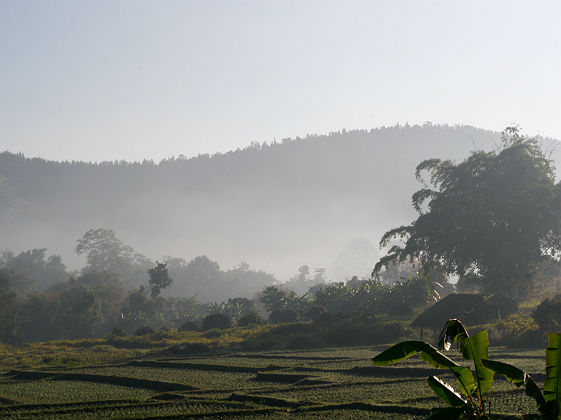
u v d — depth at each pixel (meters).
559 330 41.97
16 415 19.44
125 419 17.41
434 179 81.50
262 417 17.66
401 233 80.62
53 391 26.38
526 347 41.12
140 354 49.00
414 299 70.31
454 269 75.88
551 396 9.63
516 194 72.94
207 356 46.00
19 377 34.59
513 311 56.72
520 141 78.81
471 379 10.26
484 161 76.81
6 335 103.94
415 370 27.61
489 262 71.81
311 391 23.03
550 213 70.56
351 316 64.25
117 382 29.41
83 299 113.75
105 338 67.00
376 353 42.97
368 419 16.66
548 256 72.06
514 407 17.58
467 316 49.06
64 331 115.25
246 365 35.59
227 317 76.00
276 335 57.66
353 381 25.20
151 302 123.44
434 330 52.16
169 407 20.16
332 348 50.56
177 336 65.44
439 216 74.88
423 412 17.20
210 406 20.08
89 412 19.69
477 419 10.00
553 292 72.06
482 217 72.06
